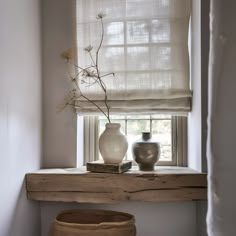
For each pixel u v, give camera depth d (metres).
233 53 1.15
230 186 1.13
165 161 2.03
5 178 1.44
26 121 1.70
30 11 1.78
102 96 1.93
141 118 2.07
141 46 1.90
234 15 1.16
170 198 1.66
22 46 1.65
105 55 1.93
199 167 1.71
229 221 1.12
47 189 1.70
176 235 1.87
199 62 1.69
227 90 1.16
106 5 1.93
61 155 1.96
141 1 1.91
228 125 1.15
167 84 1.88
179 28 1.88
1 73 1.39
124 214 1.68
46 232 1.91
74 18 1.95
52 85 1.98
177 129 2.03
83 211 1.74
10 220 1.49
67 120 1.96
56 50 1.98
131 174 1.67
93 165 1.73
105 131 1.77
